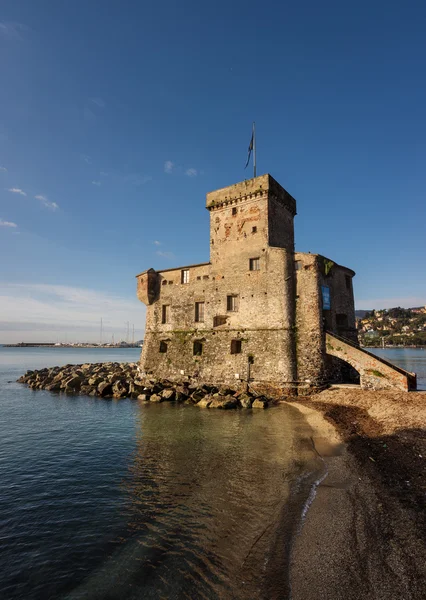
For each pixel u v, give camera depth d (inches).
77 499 553.0
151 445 831.7
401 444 712.4
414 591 319.9
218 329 1518.2
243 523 457.7
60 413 1261.1
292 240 1668.3
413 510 454.9
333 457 687.1
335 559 372.5
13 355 7416.3
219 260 1566.2
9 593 350.3
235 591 334.6
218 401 1284.4
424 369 2859.3
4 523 484.4
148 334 1776.6
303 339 1327.5
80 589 351.6
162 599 330.3
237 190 1544.0
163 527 459.2
